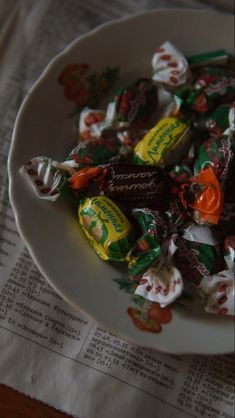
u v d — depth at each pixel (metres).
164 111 0.33
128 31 0.33
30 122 0.30
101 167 0.29
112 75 0.33
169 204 0.30
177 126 0.31
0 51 0.36
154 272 0.28
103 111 0.32
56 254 0.28
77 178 0.29
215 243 0.29
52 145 0.31
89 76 0.33
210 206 0.28
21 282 0.30
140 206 0.30
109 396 0.28
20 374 0.28
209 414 0.28
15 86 0.35
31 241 0.28
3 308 0.29
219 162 0.29
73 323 0.29
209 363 0.29
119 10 0.38
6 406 0.28
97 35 0.33
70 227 0.29
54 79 0.31
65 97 0.32
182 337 0.27
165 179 0.30
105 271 0.28
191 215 0.30
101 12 0.38
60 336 0.29
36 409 0.28
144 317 0.27
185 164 0.31
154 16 0.33
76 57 0.32
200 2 0.38
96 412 0.28
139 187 0.29
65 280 0.27
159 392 0.28
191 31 0.34
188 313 0.28
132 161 0.31
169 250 0.28
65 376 0.28
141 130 0.33
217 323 0.28
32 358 0.28
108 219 0.28
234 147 0.30
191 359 0.29
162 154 0.30
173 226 0.29
